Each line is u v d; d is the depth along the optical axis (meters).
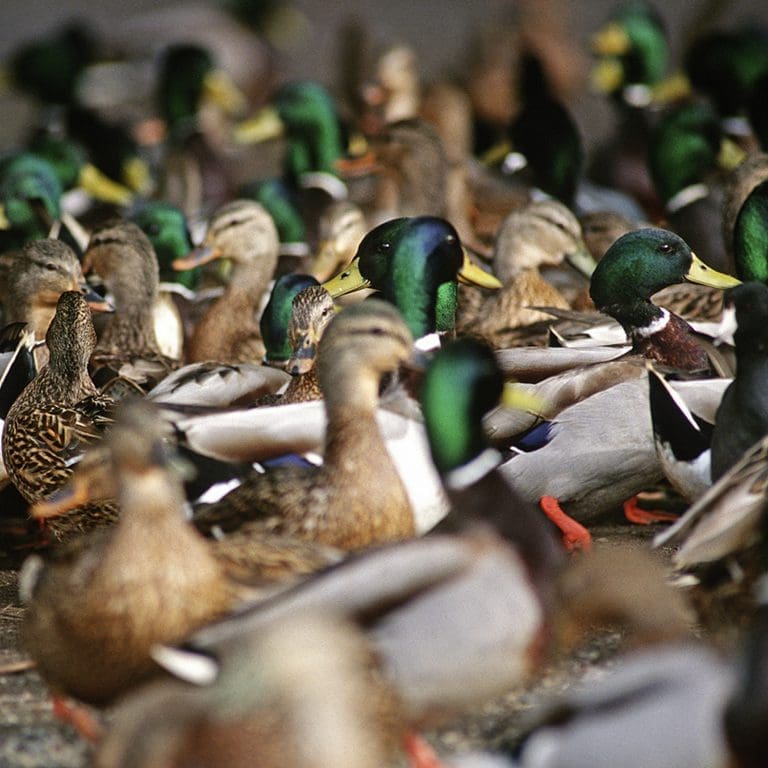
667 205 21.44
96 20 38.69
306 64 36.91
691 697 7.13
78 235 19.97
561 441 12.31
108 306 15.48
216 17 34.91
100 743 7.67
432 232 13.62
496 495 9.55
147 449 8.69
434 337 13.68
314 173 23.92
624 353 13.20
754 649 7.19
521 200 22.12
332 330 10.54
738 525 9.23
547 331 14.41
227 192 26.36
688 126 21.22
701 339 13.73
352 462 10.45
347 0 39.41
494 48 27.95
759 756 7.05
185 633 8.70
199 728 7.19
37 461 12.48
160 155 28.47
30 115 33.56
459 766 7.38
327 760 7.07
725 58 25.69
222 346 17.58
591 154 28.30
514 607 8.27
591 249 19.08
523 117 22.20
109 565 8.70
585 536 12.26
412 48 35.38
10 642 10.85
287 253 21.19
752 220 14.91
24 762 8.89
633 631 8.36
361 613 8.00
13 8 39.47
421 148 21.44
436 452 9.68
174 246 18.86
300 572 9.04
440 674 8.15
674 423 11.49
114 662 8.77
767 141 22.72
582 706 7.25
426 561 8.20
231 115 30.22
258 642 7.17
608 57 27.53
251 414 11.06
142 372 14.38
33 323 15.53
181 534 8.75
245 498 10.50
